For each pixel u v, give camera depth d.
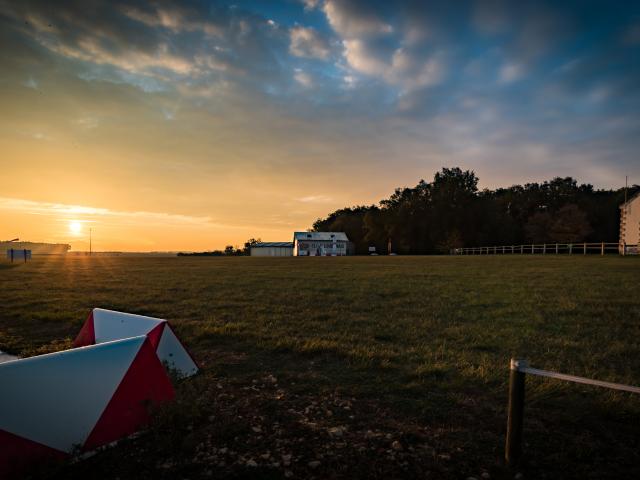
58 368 3.64
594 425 4.04
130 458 3.43
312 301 12.22
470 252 72.00
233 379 5.41
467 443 3.68
